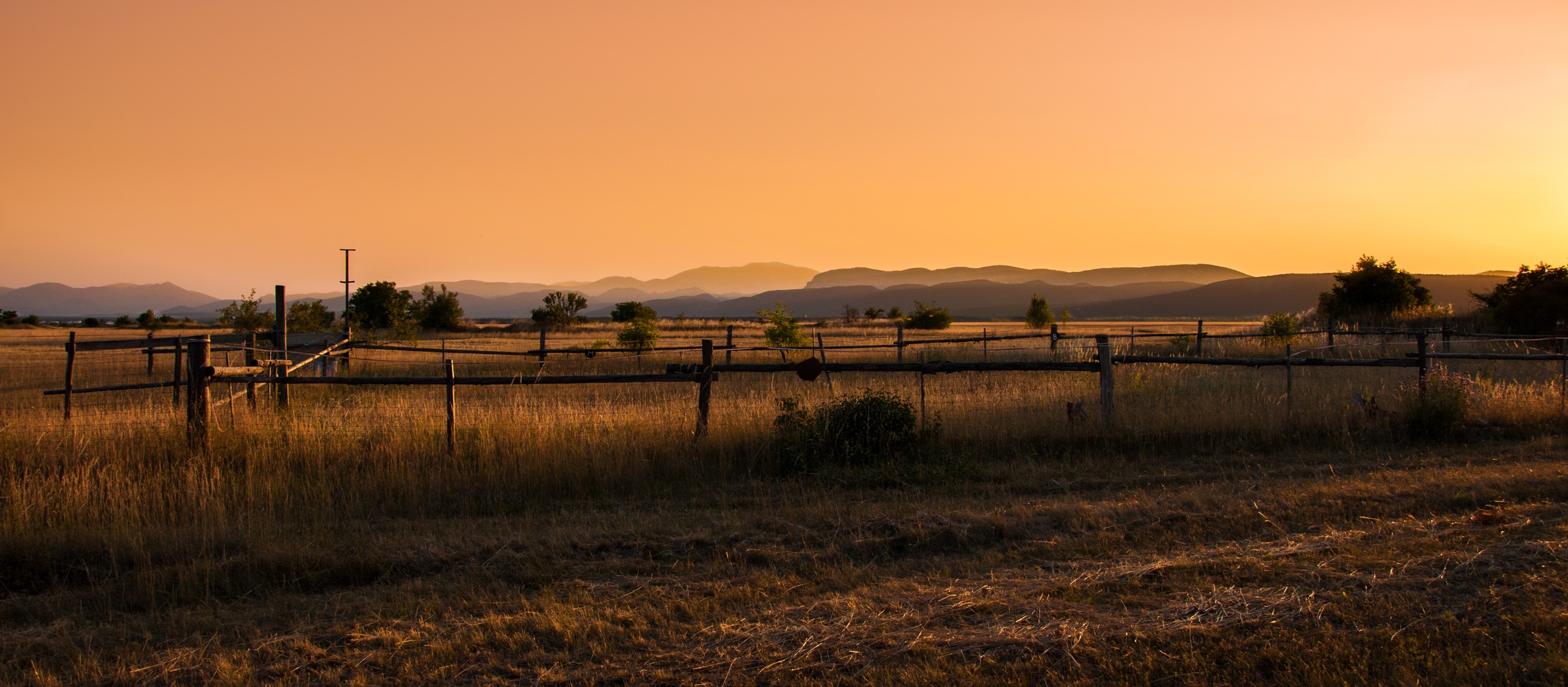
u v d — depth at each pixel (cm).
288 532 671
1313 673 396
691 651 446
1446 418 1032
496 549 620
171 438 895
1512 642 422
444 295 5600
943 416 1056
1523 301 2644
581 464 848
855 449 916
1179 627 451
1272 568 539
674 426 967
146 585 552
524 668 436
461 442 916
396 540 646
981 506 734
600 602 521
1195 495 736
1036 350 2286
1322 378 1514
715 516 720
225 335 1376
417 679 426
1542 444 977
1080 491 811
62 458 843
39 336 4806
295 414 1045
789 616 491
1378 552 565
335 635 482
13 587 577
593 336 4562
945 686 398
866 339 3847
